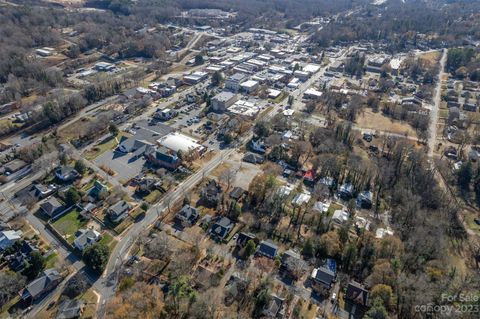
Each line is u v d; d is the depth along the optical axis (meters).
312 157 156.50
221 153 157.75
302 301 89.75
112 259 100.44
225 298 88.56
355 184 137.88
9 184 131.88
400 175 143.75
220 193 127.19
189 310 82.56
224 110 197.12
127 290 85.69
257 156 153.00
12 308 86.12
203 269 96.75
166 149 151.62
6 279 88.62
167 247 101.94
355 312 87.69
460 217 124.69
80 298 88.19
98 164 145.50
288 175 144.12
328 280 92.75
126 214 117.44
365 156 159.88
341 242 104.94
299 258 99.75
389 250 100.69
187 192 130.50
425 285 85.88
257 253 103.19
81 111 190.88
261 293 85.69
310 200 128.88
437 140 177.88
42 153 147.25
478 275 94.69
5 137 163.88
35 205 121.88
